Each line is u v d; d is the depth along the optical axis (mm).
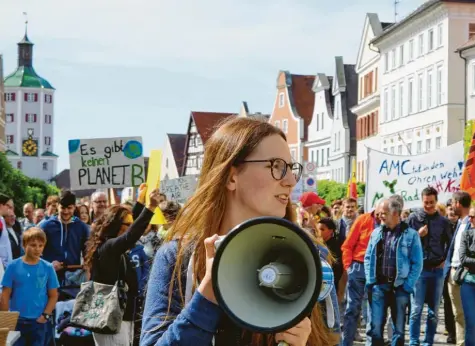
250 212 3041
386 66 70250
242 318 2615
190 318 2707
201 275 2920
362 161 76875
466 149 29797
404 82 66250
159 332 2869
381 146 71375
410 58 65000
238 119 3090
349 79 85188
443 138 59125
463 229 11609
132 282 8859
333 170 87125
